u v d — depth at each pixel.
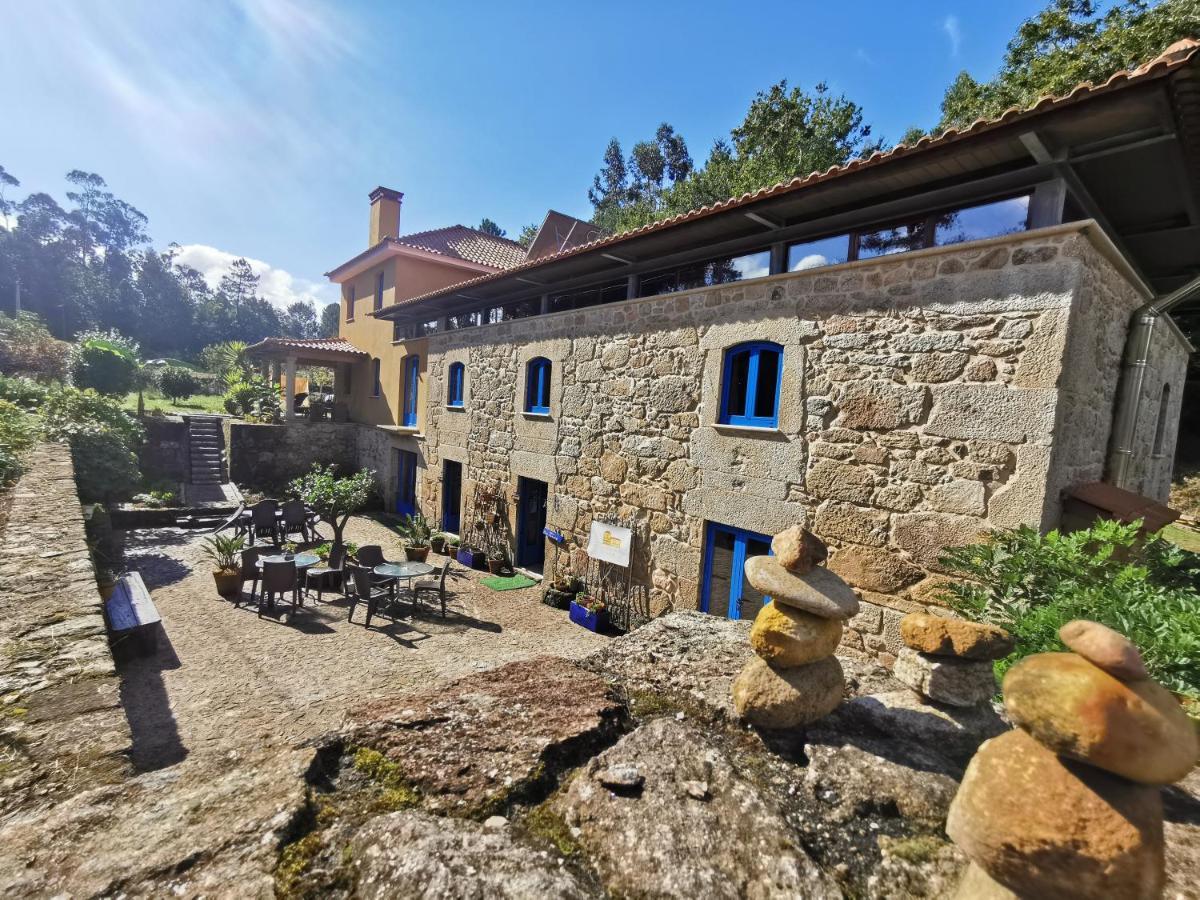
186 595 8.22
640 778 1.69
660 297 7.17
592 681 2.38
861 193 5.16
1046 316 4.15
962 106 14.45
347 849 1.40
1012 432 4.30
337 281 18.45
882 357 5.04
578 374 8.58
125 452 11.13
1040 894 1.00
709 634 2.95
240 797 1.57
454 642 7.20
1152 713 0.98
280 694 5.50
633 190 35.72
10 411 9.99
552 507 9.12
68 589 3.76
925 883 1.37
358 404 17.19
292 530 11.62
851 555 5.26
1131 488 5.88
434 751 1.83
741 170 18.72
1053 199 4.26
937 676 2.02
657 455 7.28
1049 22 12.53
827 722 2.04
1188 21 10.06
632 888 1.32
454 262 15.64
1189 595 3.12
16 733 2.35
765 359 6.12
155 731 4.71
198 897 1.20
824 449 5.46
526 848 1.42
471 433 11.37
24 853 1.35
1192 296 5.72
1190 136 3.90
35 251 50.25
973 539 4.48
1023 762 1.09
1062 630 1.17
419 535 11.46
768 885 1.31
